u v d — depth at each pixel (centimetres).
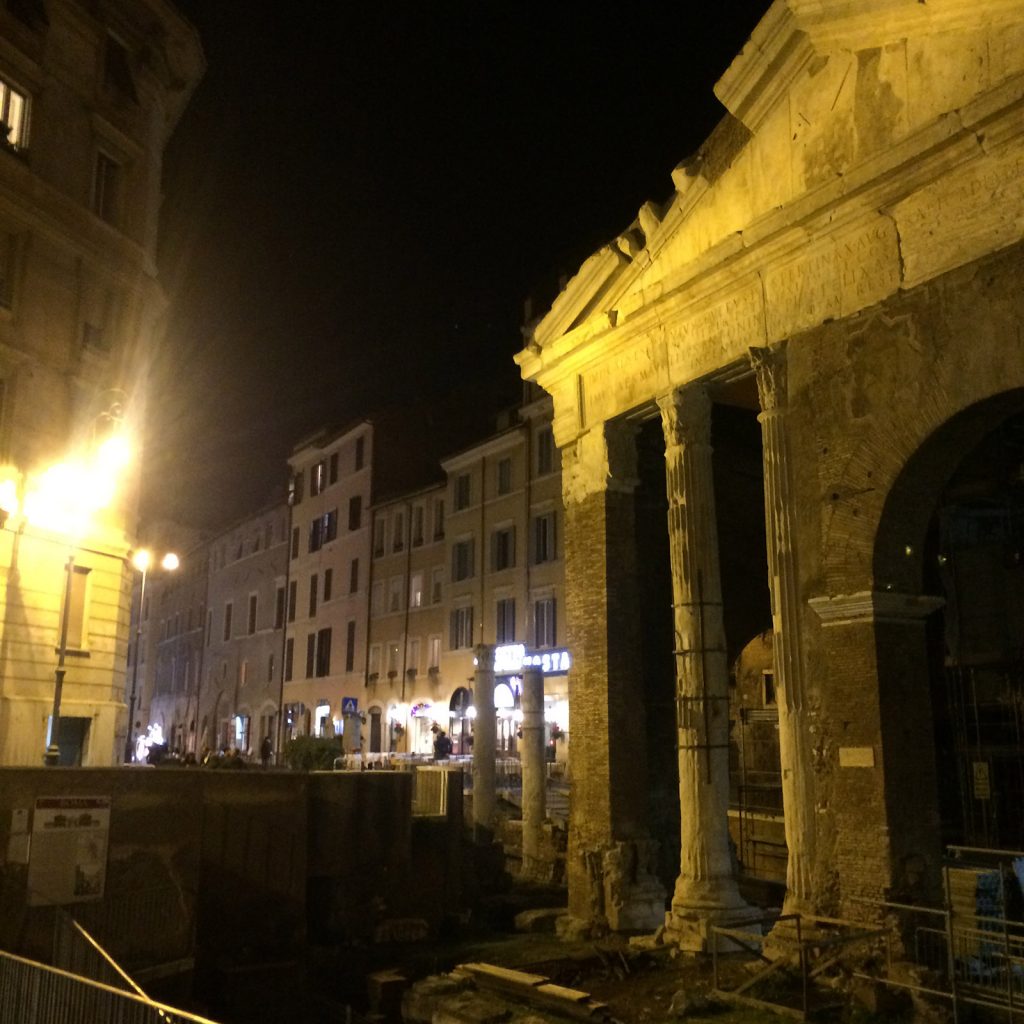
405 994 1337
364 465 5094
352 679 4953
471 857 2016
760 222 1370
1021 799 1608
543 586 3741
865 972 1121
